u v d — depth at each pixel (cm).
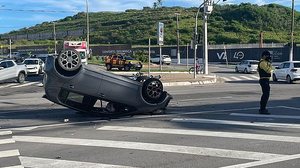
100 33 12012
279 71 3322
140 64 4928
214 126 1136
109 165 750
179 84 3044
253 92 2267
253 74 4588
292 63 3200
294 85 2906
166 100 1349
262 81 1359
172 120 1250
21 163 773
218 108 1542
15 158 812
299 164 745
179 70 4775
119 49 8588
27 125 1214
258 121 1216
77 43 5869
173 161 773
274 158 787
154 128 1114
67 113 1466
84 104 1293
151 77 1329
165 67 5781
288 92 2253
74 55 1203
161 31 3036
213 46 8338
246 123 1181
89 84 1228
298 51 6328
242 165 741
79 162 773
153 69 5072
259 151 843
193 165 744
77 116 1376
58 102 1248
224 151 845
